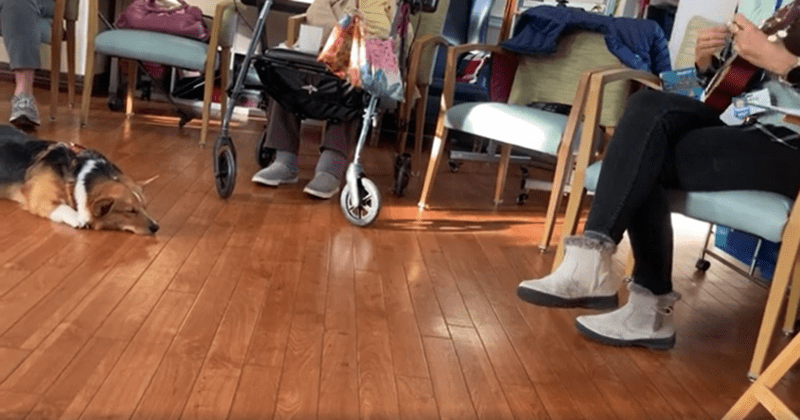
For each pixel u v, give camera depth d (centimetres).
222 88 425
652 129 186
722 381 191
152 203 271
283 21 518
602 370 185
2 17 348
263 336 173
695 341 218
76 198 233
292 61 275
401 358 173
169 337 166
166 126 427
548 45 329
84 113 391
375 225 287
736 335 229
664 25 448
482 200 369
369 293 212
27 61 350
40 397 134
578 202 248
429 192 327
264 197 303
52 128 373
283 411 141
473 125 304
